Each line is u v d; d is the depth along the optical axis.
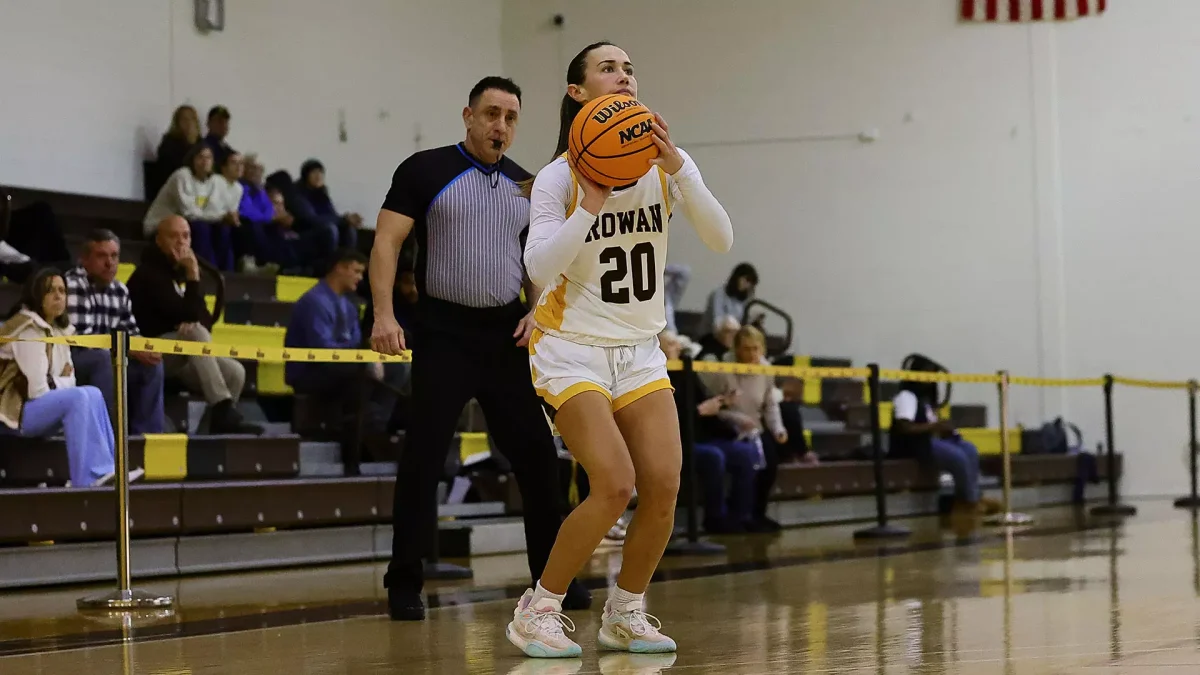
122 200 14.23
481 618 5.99
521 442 5.96
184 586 7.89
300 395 10.90
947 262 18.41
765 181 18.98
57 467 8.77
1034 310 18.08
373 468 10.80
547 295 4.66
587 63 4.75
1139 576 7.26
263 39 16.34
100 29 14.61
